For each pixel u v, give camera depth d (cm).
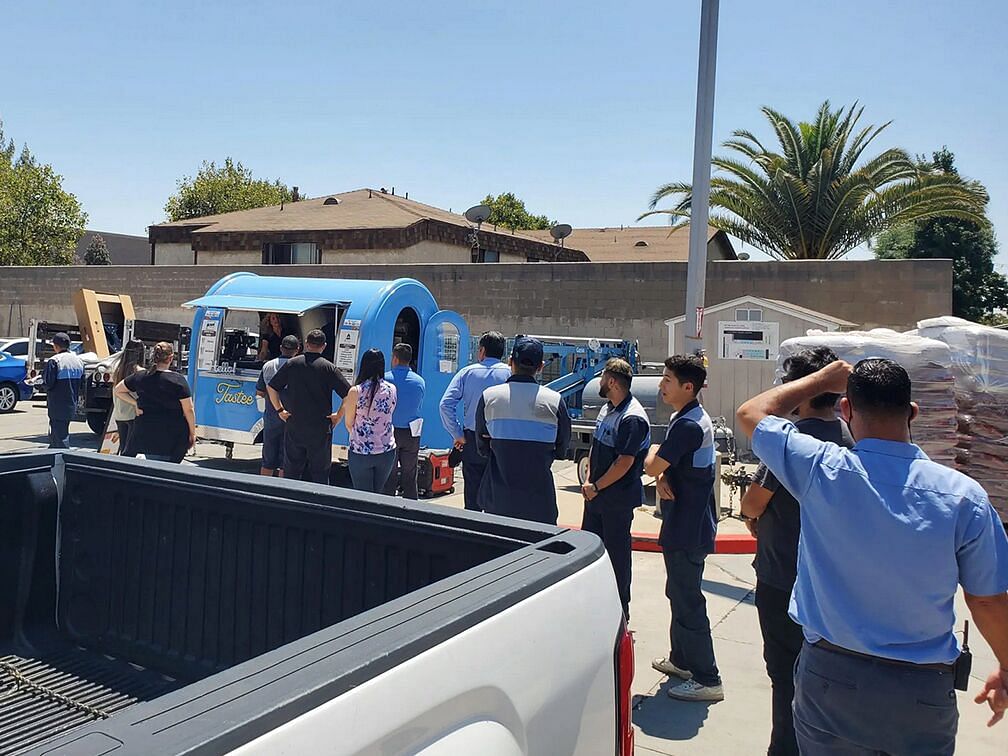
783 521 355
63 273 2595
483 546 237
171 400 746
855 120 2178
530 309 1881
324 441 772
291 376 764
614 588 214
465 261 2836
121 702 277
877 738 243
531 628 177
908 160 2048
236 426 1076
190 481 299
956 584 242
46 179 3809
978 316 3641
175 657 300
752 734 425
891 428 257
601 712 196
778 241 2200
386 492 864
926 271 1606
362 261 2652
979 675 526
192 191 5350
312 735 125
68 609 323
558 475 1214
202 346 1100
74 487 328
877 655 243
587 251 3703
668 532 459
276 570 281
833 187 2086
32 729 257
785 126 2203
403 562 254
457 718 152
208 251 2895
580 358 1265
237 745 116
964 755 420
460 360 1112
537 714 172
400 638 148
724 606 641
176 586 304
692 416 450
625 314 1802
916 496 243
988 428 844
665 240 3866
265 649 282
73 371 1133
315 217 2967
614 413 497
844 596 250
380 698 137
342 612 266
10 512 310
